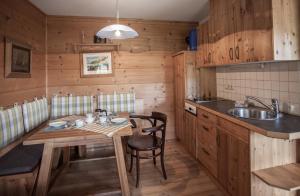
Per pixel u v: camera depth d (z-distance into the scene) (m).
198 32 3.24
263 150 1.68
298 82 1.85
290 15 1.68
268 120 1.75
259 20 1.79
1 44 2.10
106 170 2.76
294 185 1.47
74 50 3.46
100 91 3.59
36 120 2.68
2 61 2.13
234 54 2.18
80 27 3.46
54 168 2.67
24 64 2.57
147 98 3.81
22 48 2.51
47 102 3.22
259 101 2.26
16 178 1.79
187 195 2.14
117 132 1.90
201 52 3.10
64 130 2.01
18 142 2.26
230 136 1.97
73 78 3.49
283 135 1.40
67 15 3.38
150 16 3.53
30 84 2.78
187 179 2.45
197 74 3.34
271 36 1.66
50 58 3.39
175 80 3.77
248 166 1.69
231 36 2.24
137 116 2.75
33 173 1.83
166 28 3.81
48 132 1.95
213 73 3.42
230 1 2.24
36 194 1.87
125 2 2.85
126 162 2.66
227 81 3.09
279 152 1.72
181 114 3.50
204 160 2.62
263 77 2.30
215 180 2.33
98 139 1.96
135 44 3.69
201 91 3.37
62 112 3.27
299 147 1.75
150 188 2.27
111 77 3.62
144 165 2.82
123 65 3.66
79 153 3.19
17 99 2.43
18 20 2.45
